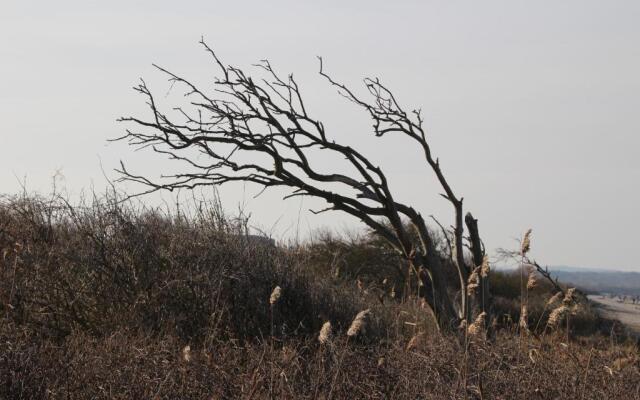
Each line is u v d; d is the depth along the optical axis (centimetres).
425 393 843
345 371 885
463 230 1527
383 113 1522
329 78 1520
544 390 881
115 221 1262
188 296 1188
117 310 1173
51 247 1244
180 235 1278
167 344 993
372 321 1276
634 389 927
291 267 1311
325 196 1483
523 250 950
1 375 798
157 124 1399
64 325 1146
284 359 889
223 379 841
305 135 1475
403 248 1548
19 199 1323
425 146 1535
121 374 839
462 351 966
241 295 1205
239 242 1295
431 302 1491
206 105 1420
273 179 1448
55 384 802
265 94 1444
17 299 1148
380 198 1519
